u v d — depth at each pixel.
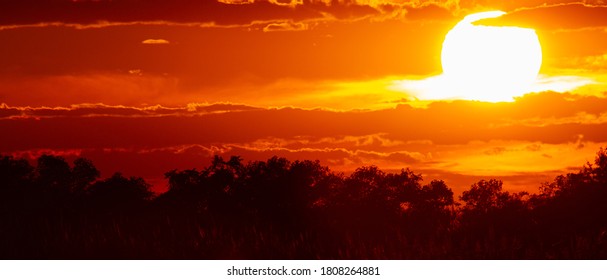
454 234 28.27
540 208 33.12
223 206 53.97
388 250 25.34
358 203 54.50
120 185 54.25
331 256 25.06
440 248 24.66
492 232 24.72
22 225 28.70
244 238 26.91
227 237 26.52
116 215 31.16
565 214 32.06
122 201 53.50
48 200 49.84
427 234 28.16
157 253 25.31
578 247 23.62
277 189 54.59
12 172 53.88
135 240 26.50
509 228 29.11
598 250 23.75
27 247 25.97
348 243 25.28
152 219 29.61
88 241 26.25
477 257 23.81
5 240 26.56
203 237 26.44
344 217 46.03
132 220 29.72
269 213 48.22
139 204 54.00
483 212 31.62
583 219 31.09
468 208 36.84
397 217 51.28
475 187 51.09
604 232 24.72
